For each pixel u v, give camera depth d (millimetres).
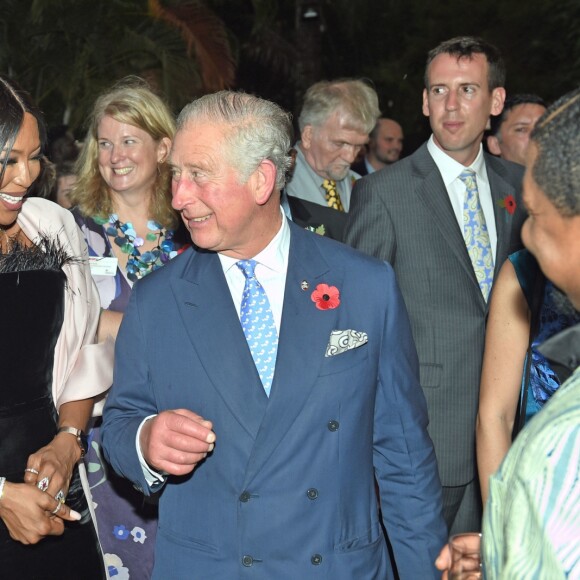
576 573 1400
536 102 6234
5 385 2658
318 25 13109
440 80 4141
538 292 2580
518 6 14852
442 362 3926
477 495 4066
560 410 1471
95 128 4000
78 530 2838
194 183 2379
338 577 2389
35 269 2754
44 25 9969
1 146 2561
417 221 3988
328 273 2518
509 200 4180
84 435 2889
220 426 2410
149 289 2547
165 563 2461
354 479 2447
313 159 5242
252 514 2381
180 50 10266
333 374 2424
